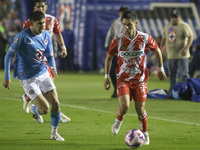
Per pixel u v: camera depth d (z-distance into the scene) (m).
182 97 43.66
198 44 71.81
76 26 90.00
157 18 89.94
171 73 45.78
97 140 23.80
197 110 36.88
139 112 22.97
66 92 50.19
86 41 90.50
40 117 28.30
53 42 35.12
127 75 23.09
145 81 23.42
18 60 23.55
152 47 23.38
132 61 23.05
